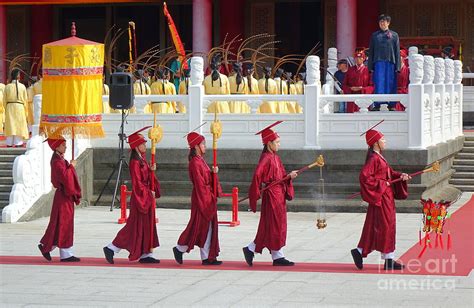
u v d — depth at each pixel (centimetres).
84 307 1683
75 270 2030
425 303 1675
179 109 3478
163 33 5391
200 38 4600
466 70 4925
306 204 2912
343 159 2944
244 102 3294
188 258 2180
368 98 2959
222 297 1747
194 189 2067
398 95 2947
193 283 1881
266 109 3281
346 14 4441
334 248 2286
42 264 2105
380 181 1967
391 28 5038
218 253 2083
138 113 3073
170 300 1728
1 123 3638
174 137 3052
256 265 2075
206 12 4600
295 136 2988
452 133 3478
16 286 1864
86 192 3064
